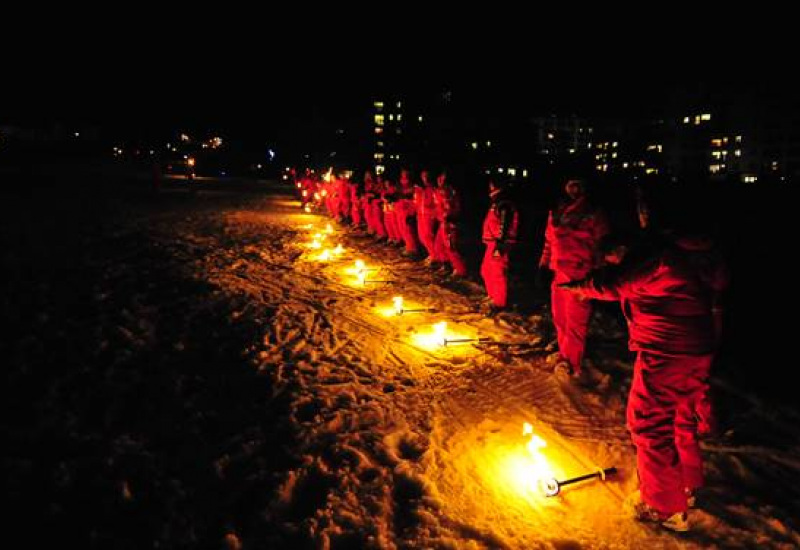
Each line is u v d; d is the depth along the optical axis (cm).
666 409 315
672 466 317
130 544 303
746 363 584
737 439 428
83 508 329
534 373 564
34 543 299
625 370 571
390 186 1359
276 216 2036
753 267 1109
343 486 357
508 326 727
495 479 377
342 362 579
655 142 10244
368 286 948
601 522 335
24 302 718
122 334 615
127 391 481
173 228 1554
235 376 524
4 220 1442
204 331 649
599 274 329
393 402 490
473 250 1336
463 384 536
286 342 629
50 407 445
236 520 325
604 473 378
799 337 670
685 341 306
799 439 429
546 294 902
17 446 389
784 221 1711
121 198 2338
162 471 369
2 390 471
